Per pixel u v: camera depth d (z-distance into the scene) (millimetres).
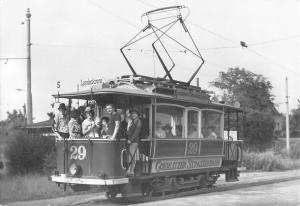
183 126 15344
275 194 15734
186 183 15750
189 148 15570
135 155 13289
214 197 14719
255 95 42125
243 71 41438
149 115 13898
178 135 15055
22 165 21141
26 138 21531
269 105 43406
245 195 15383
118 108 14078
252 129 40938
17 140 21484
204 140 16469
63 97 13984
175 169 14938
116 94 13094
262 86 42344
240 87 41281
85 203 13367
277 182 21141
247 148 37500
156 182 14227
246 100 41562
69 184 13406
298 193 16000
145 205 12781
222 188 17609
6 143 21875
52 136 22141
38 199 14219
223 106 17828
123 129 13203
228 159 18562
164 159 14336
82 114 14180
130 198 14117
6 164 21703
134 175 13312
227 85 41531
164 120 14391
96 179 12547
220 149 17609
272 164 30359
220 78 41625
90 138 12875
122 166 12750
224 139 18219
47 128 23500
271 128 42344
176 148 14891
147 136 13883
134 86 14141
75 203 13383
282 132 55000
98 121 13469
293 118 57156
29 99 25750
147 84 14516
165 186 14656
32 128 23438
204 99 16688
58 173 13523
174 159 14844
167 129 14516
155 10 16219
